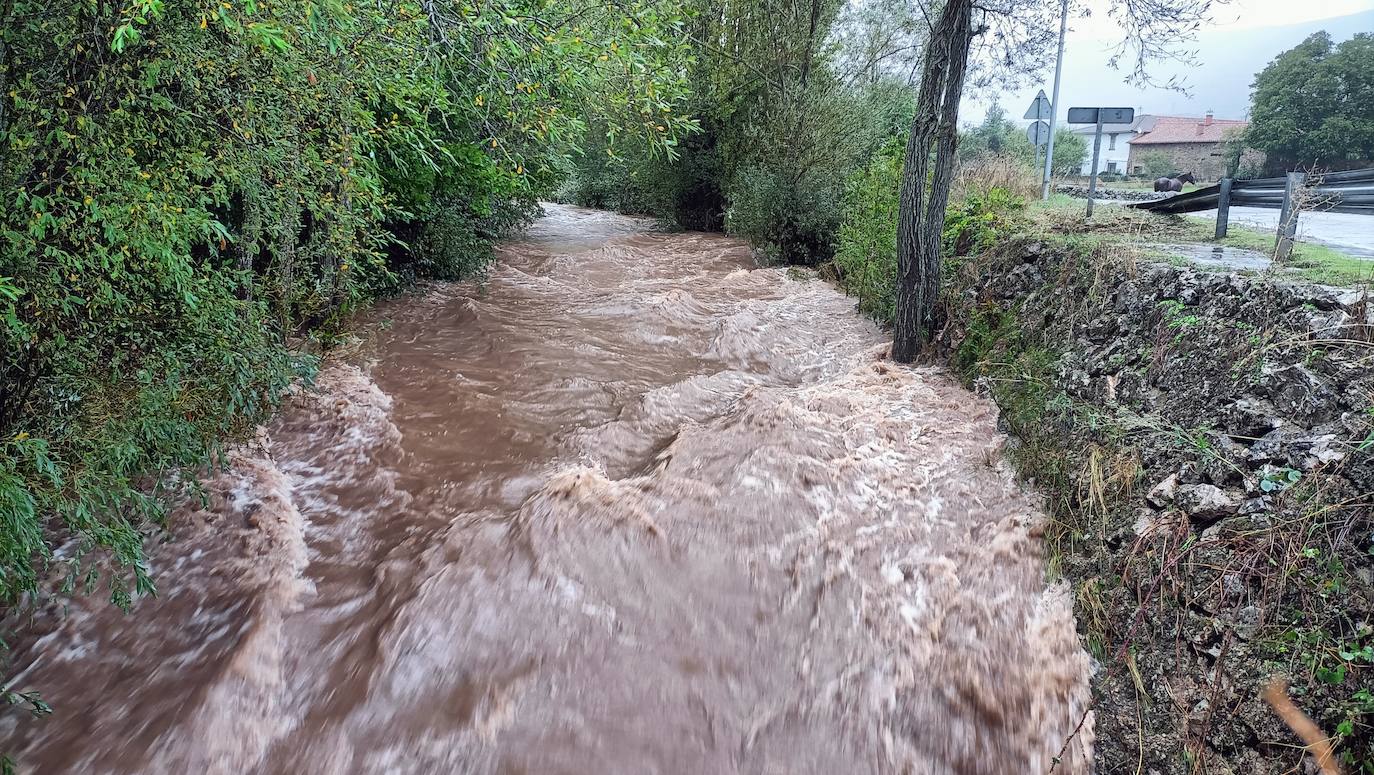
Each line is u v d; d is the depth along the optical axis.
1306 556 2.66
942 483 4.76
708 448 5.27
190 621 3.66
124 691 3.24
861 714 3.26
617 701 3.30
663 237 17.42
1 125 2.82
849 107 14.89
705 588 3.94
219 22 3.21
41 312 3.11
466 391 6.46
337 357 7.05
